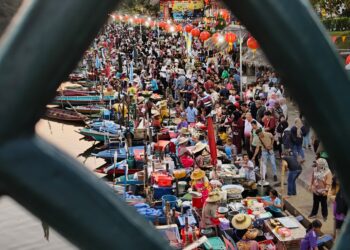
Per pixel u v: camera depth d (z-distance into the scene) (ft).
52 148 2.46
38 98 2.34
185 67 123.95
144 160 52.54
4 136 2.33
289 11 2.47
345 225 2.78
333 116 2.57
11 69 2.28
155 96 96.99
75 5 2.33
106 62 137.49
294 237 38.52
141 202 46.29
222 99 77.87
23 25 2.29
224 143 63.31
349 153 2.61
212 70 107.04
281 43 2.50
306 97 2.58
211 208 40.19
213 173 49.16
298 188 51.08
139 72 128.26
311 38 2.50
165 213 42.11
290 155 51.06
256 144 54.13
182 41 150.10
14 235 19.93
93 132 77.20
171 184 50.16
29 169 2.39
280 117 60.95
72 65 2.40
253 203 44.60
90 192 2.49
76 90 114.01
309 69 2.52
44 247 19.08
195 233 38.11
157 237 2.61
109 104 96.94
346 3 86.07
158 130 72.23
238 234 39.14
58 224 2.46
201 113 76.33
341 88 2.55
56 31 2.31
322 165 42.37
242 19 2.52
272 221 40.63
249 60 101.24
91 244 2.49
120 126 71.82
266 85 77.41
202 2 186.50
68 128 90.33
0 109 2.29
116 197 2.57
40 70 2.31
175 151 61.11
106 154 66.08
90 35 2.41
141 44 188.44
